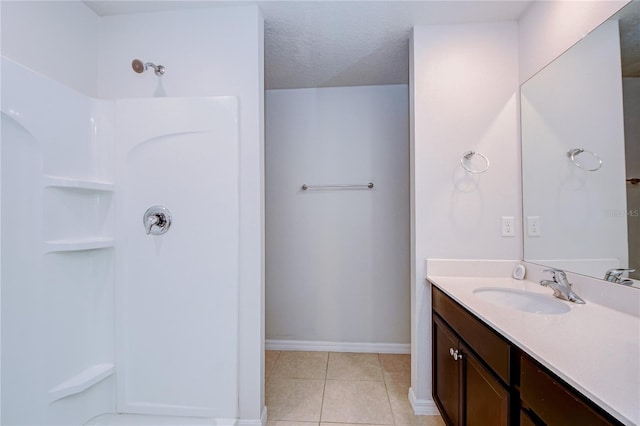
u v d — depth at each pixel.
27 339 1.22
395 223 2.48
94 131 1.54
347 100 2.51
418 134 1.70
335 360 2.34
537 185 1.52
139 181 1.55
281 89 2.53
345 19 1.66
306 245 2.53
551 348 0.78
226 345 1.53
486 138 1.67
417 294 1.71
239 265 1.55
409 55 1.82
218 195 1.54
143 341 1.55
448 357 1.42
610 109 1.11
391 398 1.84
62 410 1.33
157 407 1.54
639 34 1.02
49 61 1.42
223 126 1.53
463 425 1.25
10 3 1.27
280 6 1.56
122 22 1.66
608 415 0.57
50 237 1.31
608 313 1.06
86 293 1.49
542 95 1.48
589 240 1.20
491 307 1.14
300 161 2.53
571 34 1.30
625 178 1.06
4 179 1.16
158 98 1.54
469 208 1.68
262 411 1.58
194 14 1.61
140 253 1.55
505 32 1.67
